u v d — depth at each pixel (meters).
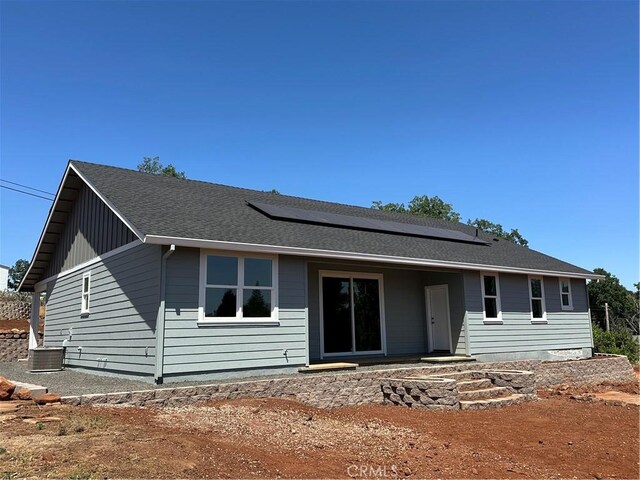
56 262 16.53
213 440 5.65
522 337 16.47
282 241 11.06
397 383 10.53
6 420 5.67
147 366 9.57
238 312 10.29
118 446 4.80
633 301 41.72
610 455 6.98
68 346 14.39
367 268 15.04
